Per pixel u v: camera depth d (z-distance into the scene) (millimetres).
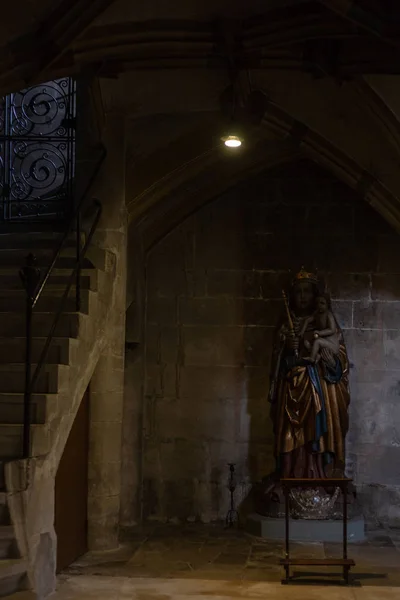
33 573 5742
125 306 8664
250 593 6434
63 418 6578
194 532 9383
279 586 6688
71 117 9609
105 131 8438
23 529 5711
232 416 10188
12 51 6473
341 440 9312
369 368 10125
